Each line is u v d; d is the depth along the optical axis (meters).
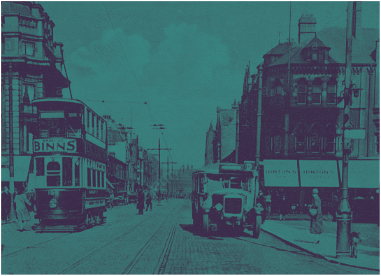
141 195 33.41
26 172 30.30
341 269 10.03
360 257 11.76
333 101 30.19
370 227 22.73
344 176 12.09
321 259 11.59
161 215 32.06
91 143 20.95
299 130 30.33
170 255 11.70
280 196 28.95
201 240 15.59
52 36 38.00
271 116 31.17
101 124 24.12
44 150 18.42
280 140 30.53
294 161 29.02
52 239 15.66
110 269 9.42
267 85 31.73
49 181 18.39
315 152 29.89
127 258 11.05
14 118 31.59
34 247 13.29
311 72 30.50
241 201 16.94
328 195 28.47
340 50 31.17
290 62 30.69
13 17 32.66
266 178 28.45
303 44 32.31
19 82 32.06
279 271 9.49
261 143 31.67
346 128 12.27
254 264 10.36
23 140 31.58
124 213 34.88
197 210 18.53
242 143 40.22
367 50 31.08
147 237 16.41
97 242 14.70
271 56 32.88
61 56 38.59
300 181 28.14
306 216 28.55
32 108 31.81
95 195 21.77
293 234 17.75
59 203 18.25
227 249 13.12
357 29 32.25
